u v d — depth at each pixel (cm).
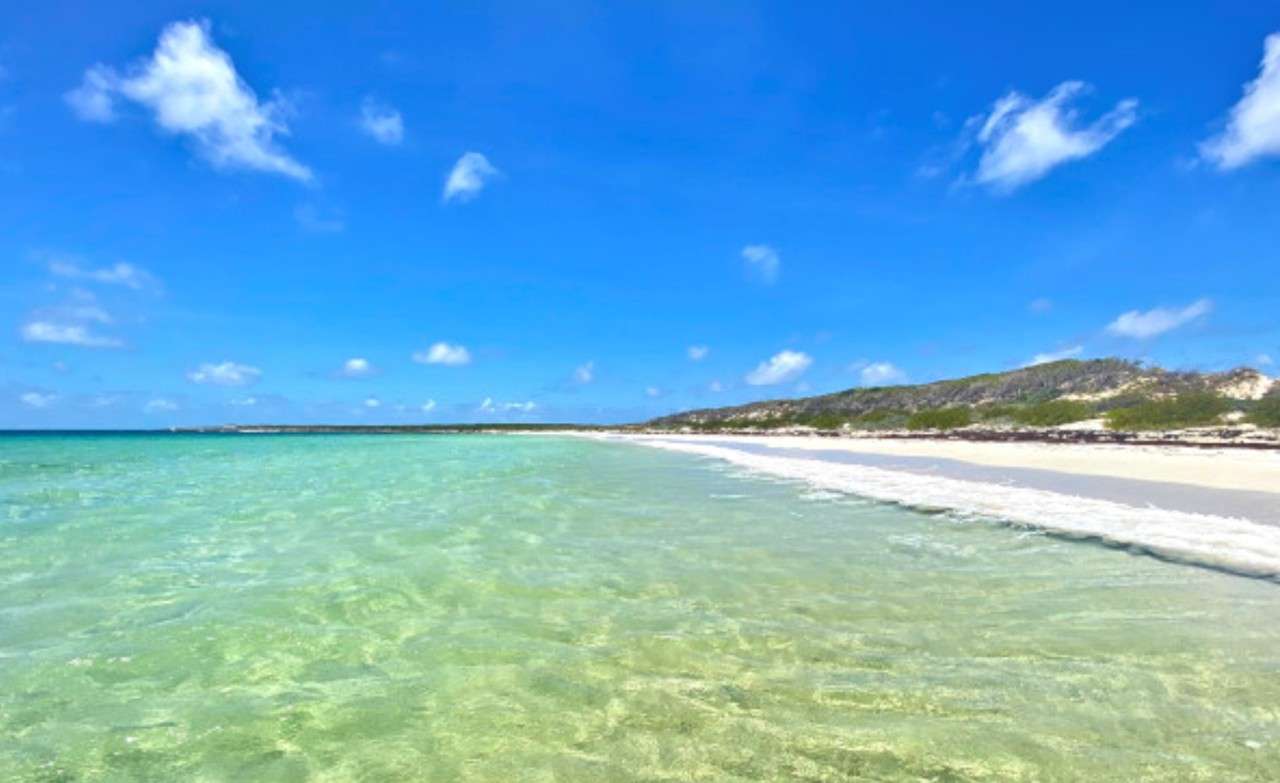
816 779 390
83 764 409
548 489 1872
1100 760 402
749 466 2869
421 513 1385
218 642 611
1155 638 599
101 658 573
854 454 3572
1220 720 447
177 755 421
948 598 735
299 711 480
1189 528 1102
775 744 429
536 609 709
